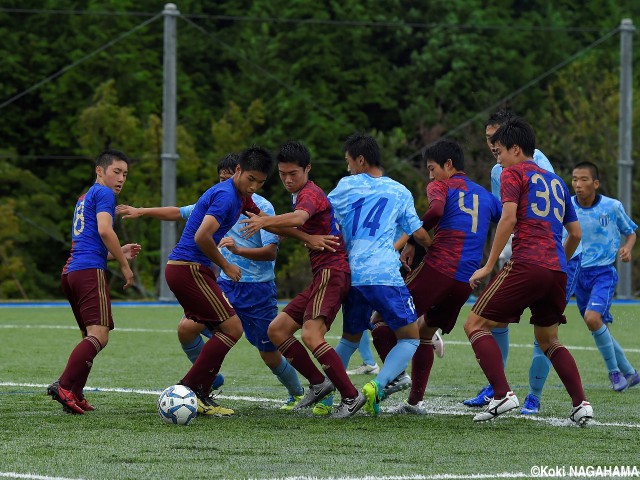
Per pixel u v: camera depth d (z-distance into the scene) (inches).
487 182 3380.9
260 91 3555.6
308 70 3631.9
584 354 1219.9
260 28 3651.6
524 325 1652.3
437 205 730.2
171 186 2242.9
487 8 3821.4
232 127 3326.8
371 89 3661.4
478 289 2640.3
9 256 3139.8
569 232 725.3
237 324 718.5
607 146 3368.6
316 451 588.1
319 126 3469.5
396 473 527.5
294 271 3127.5
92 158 3159.5
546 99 3700.8
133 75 3415.4
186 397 680.4
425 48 3705.7
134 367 1043.3
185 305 721.6
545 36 3826.3
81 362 721.0
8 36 3415.4
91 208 745.0
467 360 1138.7
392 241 719.7
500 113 808.9
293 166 714.8
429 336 751.1
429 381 960.9
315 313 704.4
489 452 591.2
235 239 779.4
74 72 3405.5
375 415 726.5
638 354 1228.5
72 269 741.3
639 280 3149.6
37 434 637.9
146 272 3154.5
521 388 920.9
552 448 606.5
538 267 673.0
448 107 3695.9
